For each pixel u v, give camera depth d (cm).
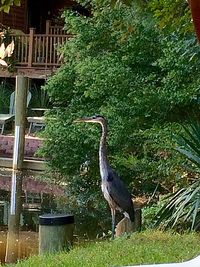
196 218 796
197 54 1011
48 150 1248
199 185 784
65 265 670
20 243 965
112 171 885
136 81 1134
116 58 1184
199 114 1123
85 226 1056
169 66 1085
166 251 697
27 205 1262
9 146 1759
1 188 1445
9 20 2628
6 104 2167
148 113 1112
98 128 1181
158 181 1064
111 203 867
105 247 752
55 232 755
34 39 2159
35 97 2131
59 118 1241
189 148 831
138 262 650
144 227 883
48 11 2775
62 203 1277
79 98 1239
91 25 1228
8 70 2155
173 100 1085
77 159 1226
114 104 1138
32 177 1557
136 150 1146
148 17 1098
